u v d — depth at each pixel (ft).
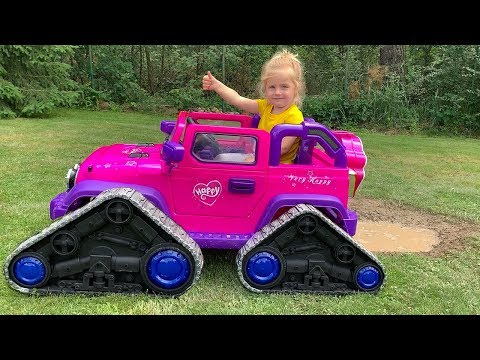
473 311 4.38
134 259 4.22
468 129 17.39
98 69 18.90
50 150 10.09
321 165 4.90
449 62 17.66
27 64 15.28
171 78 21.22
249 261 4.39
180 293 4.28
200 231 4.66
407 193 8.53
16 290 4.11
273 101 5.09
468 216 7.35
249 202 4.63
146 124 14.96
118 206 4.11
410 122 17.38
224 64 19.85
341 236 4.41
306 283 4.47
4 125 13.01
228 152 4.69
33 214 6.15
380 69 18.54
